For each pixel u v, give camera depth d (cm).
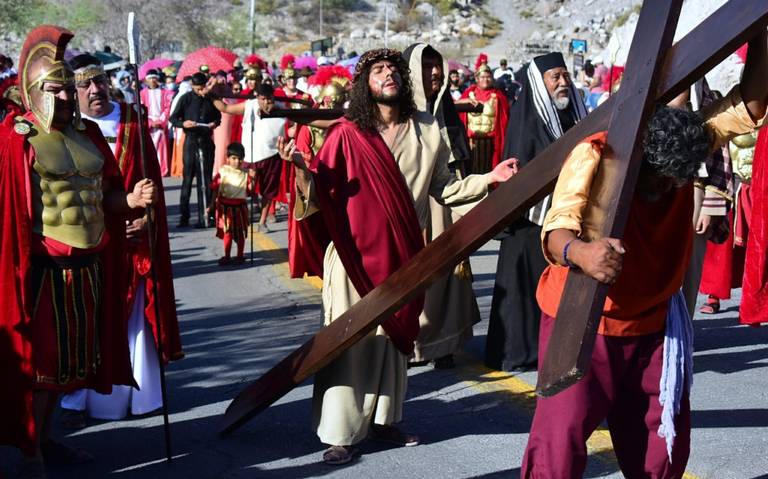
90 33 4869
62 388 468
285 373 490
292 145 471
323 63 2375
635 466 388
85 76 538
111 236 498
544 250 329
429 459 509
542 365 305
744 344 732
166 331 574
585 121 354
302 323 809
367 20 7325
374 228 486
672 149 330
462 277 664
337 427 493
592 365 367
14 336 451
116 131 546
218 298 916
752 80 362
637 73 329
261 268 1056
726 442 532
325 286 509
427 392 622
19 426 456
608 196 313
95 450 525
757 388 627
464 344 693
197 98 1333
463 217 398
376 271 486
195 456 515
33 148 456
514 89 2039
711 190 625
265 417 575
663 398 369
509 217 369
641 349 375
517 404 595
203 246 1199
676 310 374
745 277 647
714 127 371
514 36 6881
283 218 1422
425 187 512
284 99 795
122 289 502
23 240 451
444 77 650
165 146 2005
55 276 464
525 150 645
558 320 307
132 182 548
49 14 4756
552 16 7181
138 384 568
